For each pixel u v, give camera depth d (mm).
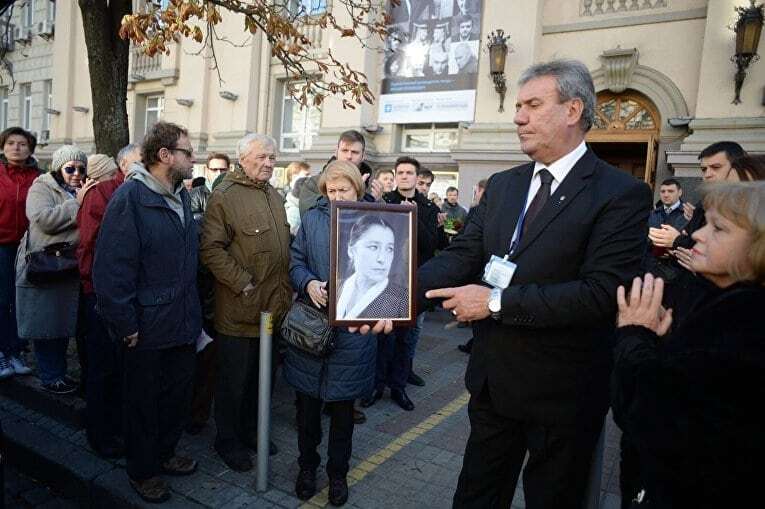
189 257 2904
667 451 1182
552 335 1797
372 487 2994
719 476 1110
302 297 2826
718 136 7398
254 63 12133
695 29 7906
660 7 8180
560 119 1791
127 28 3723
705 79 7516
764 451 1060
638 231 1726
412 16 10062
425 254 4371
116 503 2809
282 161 11914
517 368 1837
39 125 17016
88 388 3172
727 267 1275
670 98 8047
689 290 1577
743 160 2143
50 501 3090
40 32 16547
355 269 2049
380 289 2059
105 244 2529
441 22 9781
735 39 7289
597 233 1719
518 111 1878
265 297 3133
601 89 8570
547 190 1873
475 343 2006
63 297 3715
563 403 1806
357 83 4984
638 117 8531
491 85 9234
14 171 4309
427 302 2148
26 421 3656
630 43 8359
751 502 1090
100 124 4855
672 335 1343
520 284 1807
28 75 17266
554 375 1803
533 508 1899
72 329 3760
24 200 4285
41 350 3846
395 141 10570
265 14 4430
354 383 2709
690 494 1169
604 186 1762
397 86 10336
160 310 2703
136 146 3385
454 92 9695
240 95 12250
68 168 3893
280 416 3900
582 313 1673
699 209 2348
